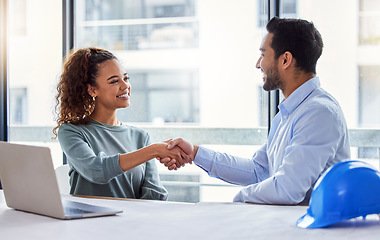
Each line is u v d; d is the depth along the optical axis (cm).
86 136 158
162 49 409
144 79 416
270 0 208
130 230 87
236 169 150
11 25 244
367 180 92
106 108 167
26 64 256
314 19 228
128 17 384
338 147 126
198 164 150
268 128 214
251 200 120
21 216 102
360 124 236
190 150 148
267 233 85
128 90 169
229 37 378
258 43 236
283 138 132
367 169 93
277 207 110
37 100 257
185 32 402
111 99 164
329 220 88
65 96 166
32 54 254
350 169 92
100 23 350
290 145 124
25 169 101
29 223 94
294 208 108
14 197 108
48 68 253
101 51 170
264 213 102
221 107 388
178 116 416
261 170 151
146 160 142
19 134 252
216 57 388
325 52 235
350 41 233
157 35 407
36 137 251
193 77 405
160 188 166
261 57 144
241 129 232
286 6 218
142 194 163
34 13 250
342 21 232
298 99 133
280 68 137
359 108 237
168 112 419
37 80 258
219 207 110
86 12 266
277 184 116
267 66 139
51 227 90
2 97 238
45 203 100
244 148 232
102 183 143
